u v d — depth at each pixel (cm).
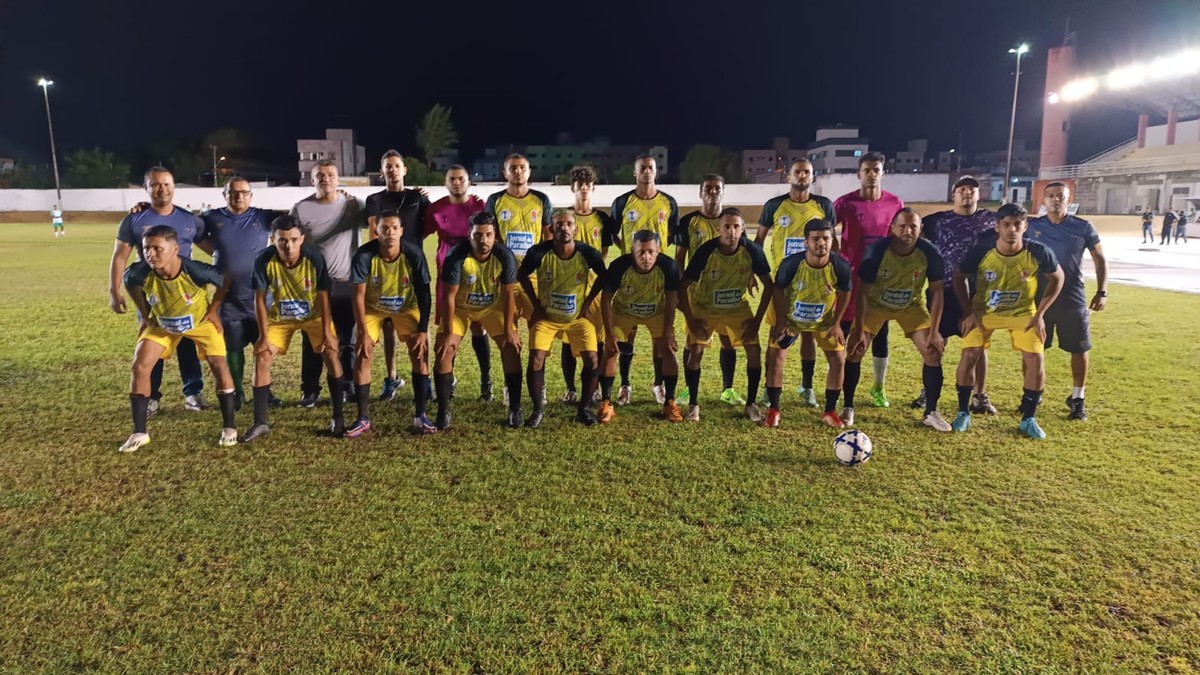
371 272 496
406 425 522
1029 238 532
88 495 388
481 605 280
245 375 688
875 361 564
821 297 496
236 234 537
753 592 290
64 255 1947
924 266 502
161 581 299
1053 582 297
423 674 241
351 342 584
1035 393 485
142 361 465
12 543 333
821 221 490
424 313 502
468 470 427
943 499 380
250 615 275
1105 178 4247
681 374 690
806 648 255
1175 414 532
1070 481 404
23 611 278
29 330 886
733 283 522
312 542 333
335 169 563
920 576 302
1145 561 313
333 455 455
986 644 257
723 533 342
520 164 587
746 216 3812
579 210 599
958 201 556
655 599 285
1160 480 404
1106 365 695
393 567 310
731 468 429
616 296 533
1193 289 1266
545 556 319
